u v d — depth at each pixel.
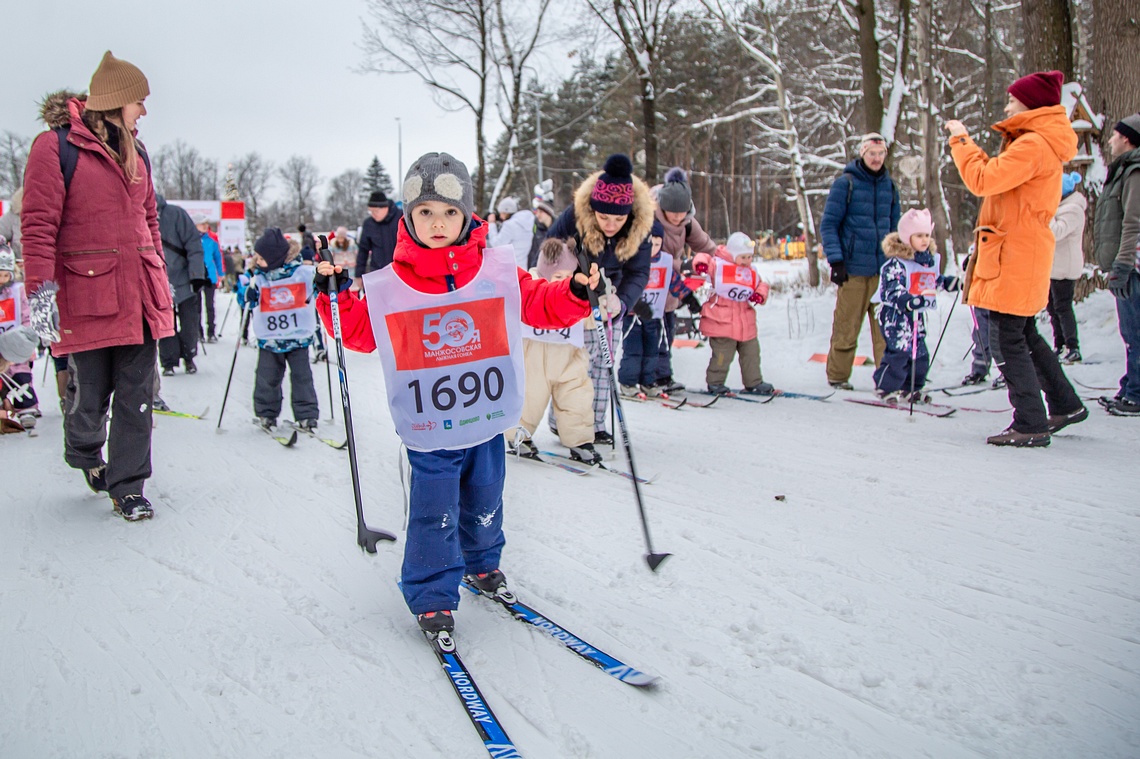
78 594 3.01
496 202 15.69
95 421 3.93
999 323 4.74
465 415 2.66
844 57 18.30
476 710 2.20
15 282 5.67
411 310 2.62
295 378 5.67
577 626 2.71
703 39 23.75
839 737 2.07
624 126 28.98
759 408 6.31
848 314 6.88
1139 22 7.40
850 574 3.06
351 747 2.07
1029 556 3.17
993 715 2.15
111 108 3.59
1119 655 2.44
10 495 4.25
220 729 2.16
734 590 2.95
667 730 2.12
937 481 4.16
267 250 5.46
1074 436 4.95
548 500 4.08
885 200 6.80
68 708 2.26
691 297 7.16
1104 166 7.75
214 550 3.46
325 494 4.25
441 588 2.59
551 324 2.80
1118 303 5.33
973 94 20.66
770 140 24.16
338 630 2.72
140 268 3.73
